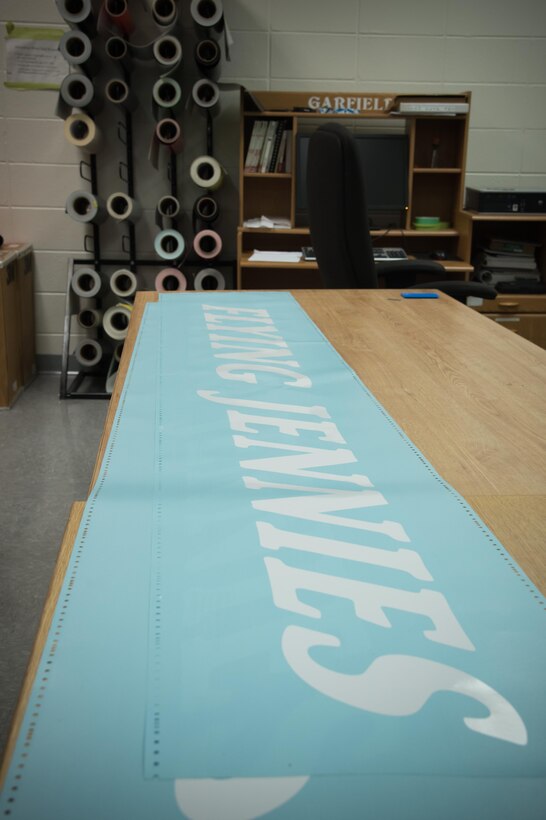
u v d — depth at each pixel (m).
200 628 0.69
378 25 4.31
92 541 0.83
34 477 3.23
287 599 0.73
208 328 1.90
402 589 0.76
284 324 1.95
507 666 0.65
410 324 1.95
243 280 4.59
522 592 0.76
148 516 0.90
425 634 0.69
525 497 0.97
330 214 2.64
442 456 1.10
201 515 0.90
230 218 4.52
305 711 0.59
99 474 1.02
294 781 0.53
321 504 0.94
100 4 4.09
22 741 0.56
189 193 4.48
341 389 1.41
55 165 4.41
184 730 0.57
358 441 1.15
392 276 3.22
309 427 1.21
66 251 4.53
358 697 0.61
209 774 0.54
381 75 4.38
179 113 4.35
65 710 0.59
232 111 4.38
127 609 0.71
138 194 4.46
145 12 4.21
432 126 4.38
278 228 4.18
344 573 0.78
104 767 0.54
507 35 4.34
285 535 0.86
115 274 4.27
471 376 1.50
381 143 4.23
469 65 4.38
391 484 1.00
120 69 4.12
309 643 0.67
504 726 0.58
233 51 4.31
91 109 4.16
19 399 4.22
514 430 1.20
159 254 4.26
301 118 4.34
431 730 0.58
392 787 0.53
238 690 0.61
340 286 2.75
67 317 4.23
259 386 1.42
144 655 0.65
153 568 0.78
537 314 4.27
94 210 4.10
